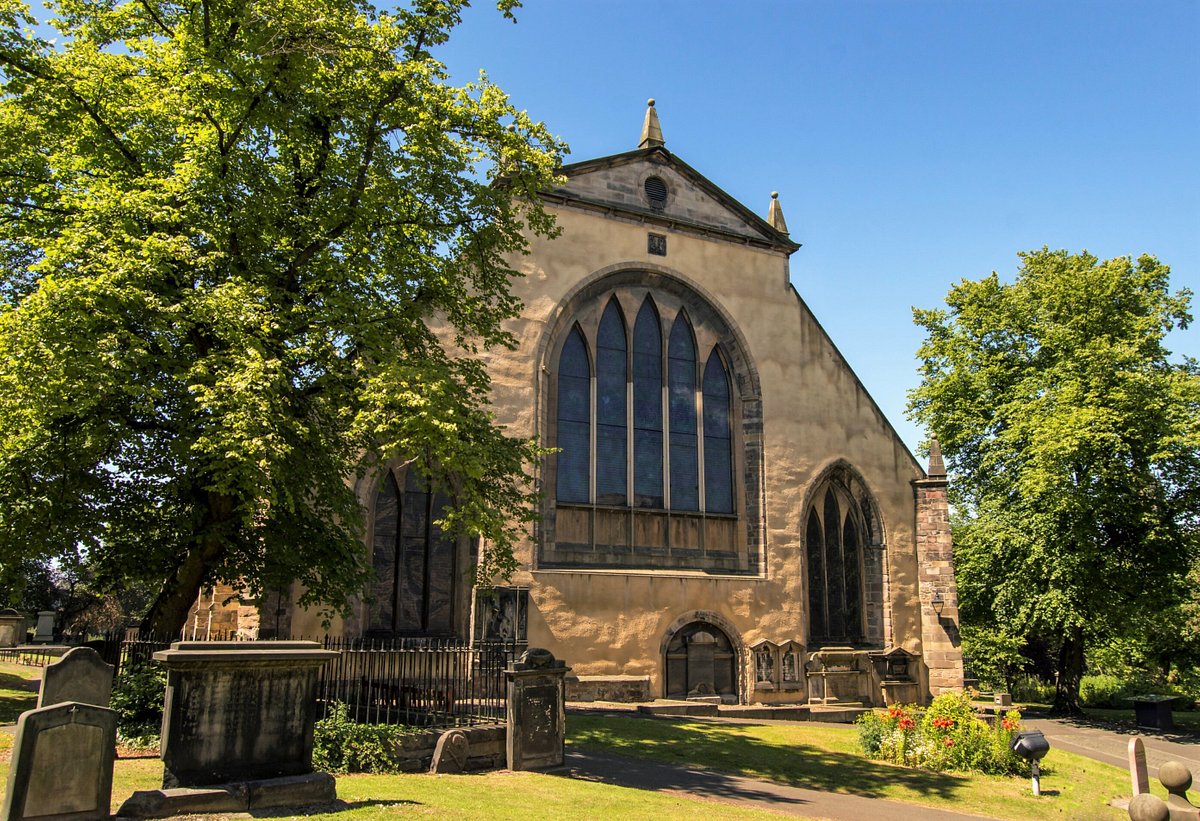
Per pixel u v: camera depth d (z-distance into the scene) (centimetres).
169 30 1789
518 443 2019
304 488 1830
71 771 900
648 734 2083
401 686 1658
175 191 1611
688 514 3080
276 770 1105
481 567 2044
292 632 2330
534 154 1967
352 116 1812
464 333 2095
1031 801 1780
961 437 4119
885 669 3114
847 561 3347
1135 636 4050
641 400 3102
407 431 1617
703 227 3291
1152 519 3203
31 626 4900
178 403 1688
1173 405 3120
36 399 1348
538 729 1543
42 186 1702
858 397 3456
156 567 1883
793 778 1772
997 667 5688
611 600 2798
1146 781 1708
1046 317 3669
